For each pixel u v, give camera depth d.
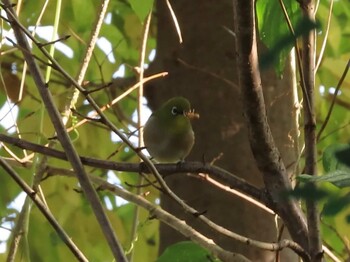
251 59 6.39
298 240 7.02
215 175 7.43
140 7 9.05
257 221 9.82
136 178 13.24
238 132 10.27
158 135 10.24
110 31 14.31
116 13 15.80
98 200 6.60
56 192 12.29
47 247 11.01
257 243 6.82
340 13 14.38
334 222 11.70
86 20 13.15
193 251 7.51
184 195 10.20
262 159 6.88
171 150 10.23
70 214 12.24
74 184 12.30
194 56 10.71
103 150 13.67
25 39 7.01
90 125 13.62
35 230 10.98
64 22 13.29
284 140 9.90
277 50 3.36
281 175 6.92
